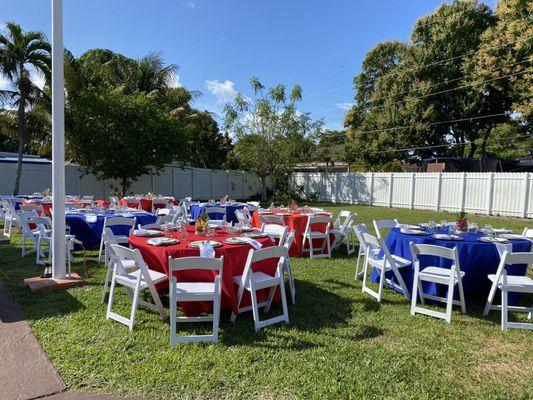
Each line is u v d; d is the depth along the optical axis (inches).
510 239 197.2
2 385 108.0
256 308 148.6
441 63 882.8
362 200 741.3
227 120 787.4
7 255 273.6
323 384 111.1
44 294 186.9
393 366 122.3
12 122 606.2
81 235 295.1
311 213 314.2
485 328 156.0
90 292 190.4
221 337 141.9
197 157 889.5
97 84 685.3
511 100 797.2
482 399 106.3
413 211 613.9
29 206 321.7
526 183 513.3
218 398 103.8
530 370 123.0
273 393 106.6
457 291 184.4
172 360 123.4
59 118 196.1
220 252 154.5
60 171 199.6
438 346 138.1
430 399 105.8
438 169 764.6
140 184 714.8
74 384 109.3
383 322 159.9
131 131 596.4
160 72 821.2
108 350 129.4
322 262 272.2
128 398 103.2
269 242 182.2
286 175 850.8
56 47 191.2
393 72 975.6
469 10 844.0
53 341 136.0
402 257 201.8
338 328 152.4
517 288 157.1
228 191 841.5
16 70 534.0
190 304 157.9
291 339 140.9
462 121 900.6
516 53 690.2
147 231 195.5
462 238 193.9
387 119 936.3
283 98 783.7
